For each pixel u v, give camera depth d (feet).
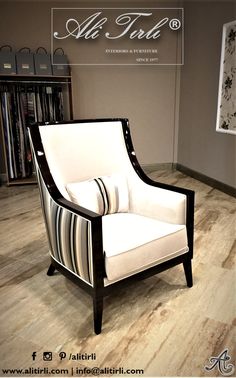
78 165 6.47
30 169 13.43
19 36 12.92
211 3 12.18
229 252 7.86
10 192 12.42
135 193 6.86
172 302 6.06
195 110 14.01
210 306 5.93
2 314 5.75
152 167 15.93
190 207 6.08
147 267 5.60
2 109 12.28
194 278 6.81
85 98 14.24
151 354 4.86
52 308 5.92
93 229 4.82
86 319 5.64
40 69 12.31
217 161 12.78
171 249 5.87
